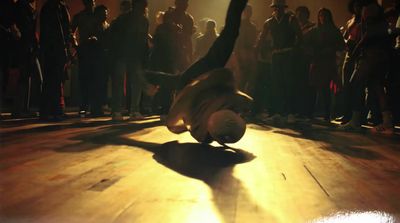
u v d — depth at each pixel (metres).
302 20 8.19
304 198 2.51
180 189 2.62
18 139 4.42
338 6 14.84
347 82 7.12
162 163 3.38
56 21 6.50
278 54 7.21
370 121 8.12
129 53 6.80
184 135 5.09
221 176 3.01
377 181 2.99
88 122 6.49
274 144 4.68
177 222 2.03
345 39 7.57
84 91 7.85
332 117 9.30
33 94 9.12
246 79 8.38
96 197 2.39
